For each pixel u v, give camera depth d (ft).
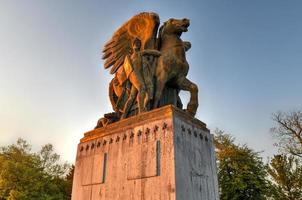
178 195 16.14
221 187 111.65
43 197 121.90
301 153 111.34
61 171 144.46
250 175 109.09
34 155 140.56
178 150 17.65
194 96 22.81
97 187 20.66
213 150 21.16
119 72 25.68
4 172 117.60
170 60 22.86
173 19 24.98
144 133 19.45
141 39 24.90
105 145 21.79
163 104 22.89
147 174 17.89
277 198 114.73
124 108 23.22
